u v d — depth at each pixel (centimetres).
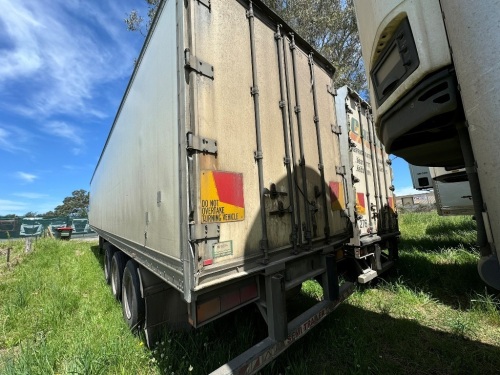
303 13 1083
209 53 204
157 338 272
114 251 512
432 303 371
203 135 190
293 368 234
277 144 254
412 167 726
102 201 729
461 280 419
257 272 208
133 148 345
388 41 158
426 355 261
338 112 418
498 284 126
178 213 191
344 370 242
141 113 307
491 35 99
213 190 190
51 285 514
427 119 138
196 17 200
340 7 1125
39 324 352
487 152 104
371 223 449
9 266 733
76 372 231
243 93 227
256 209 221
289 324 231
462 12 110
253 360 187
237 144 214
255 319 301
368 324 318
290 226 253
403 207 1883
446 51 124
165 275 218
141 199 303
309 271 273
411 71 139
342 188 355
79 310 396
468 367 242
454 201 595
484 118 103
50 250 1009
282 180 251
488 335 288
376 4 160
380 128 188
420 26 132
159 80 245
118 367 248
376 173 503
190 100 188
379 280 458
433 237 757
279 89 269
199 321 176
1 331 343
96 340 295
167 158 219
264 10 264
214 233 185
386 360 254
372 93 184
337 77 1098
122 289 371
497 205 102
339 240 323
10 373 240
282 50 282
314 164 303
